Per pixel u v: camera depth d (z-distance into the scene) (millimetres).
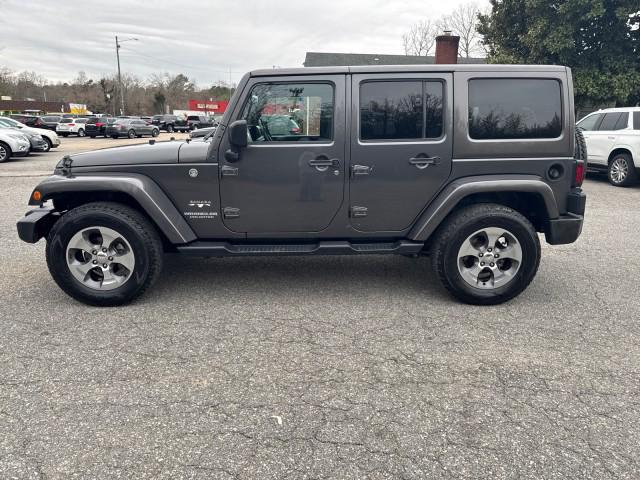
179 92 86188
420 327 3713
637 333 3650
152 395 2795
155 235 4047
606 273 5047
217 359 3207
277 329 3660
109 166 3980
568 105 3977
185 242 4004
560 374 3061
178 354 3268
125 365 3119
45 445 2375
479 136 3980
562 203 4121
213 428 2514
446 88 3906
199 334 3566
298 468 2240
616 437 2467
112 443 2395
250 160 3939
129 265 3963
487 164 4000
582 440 2445
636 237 6570
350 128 3918
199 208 4035
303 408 2689
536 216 4328
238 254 4070
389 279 4785
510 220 3939
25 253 5574
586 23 14609
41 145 18188
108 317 3846
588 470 2240
